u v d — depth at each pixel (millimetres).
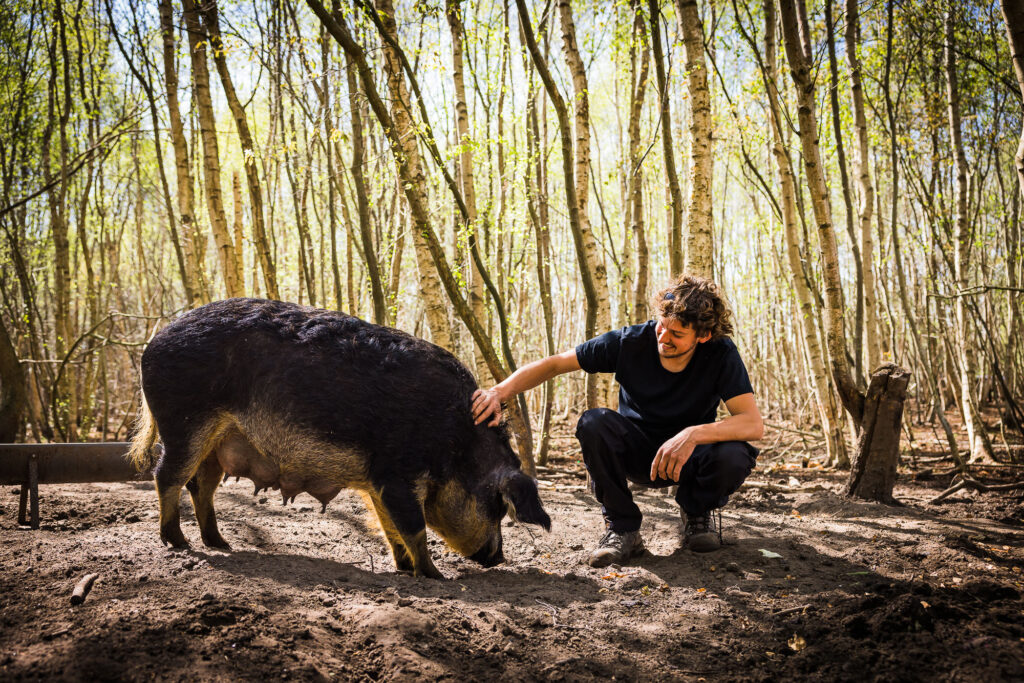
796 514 5113
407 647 2592
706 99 5285
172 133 7633
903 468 7125
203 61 6762
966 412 7734
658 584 3535
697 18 5293
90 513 4473
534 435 10164
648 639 2953
